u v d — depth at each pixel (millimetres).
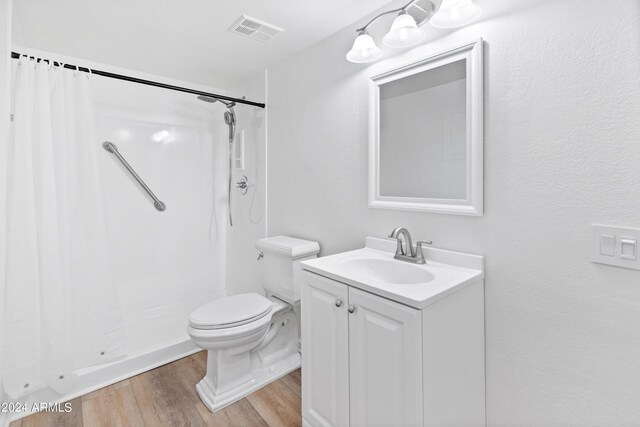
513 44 1188
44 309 1726
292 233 2324
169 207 2832
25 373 1640
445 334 1118
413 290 1100
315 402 1451
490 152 1268
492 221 1274
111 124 2516
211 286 3100
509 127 1210
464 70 1329
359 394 1228
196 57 2285
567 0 1062
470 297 1235
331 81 1953
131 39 2008
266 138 2537
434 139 1444
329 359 1363
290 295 1989
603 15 994
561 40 1077
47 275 1726
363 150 1778
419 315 1009
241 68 2494
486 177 1283
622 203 977
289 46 2100
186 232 2936
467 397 1243
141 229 2691
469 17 1233
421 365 1021
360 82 1777
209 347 1717
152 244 2752
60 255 1787
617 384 1007
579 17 1040
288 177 2336
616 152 982
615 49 975
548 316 1143
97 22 1805
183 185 2902
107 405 1772
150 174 2723
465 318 1214
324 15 1729
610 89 987
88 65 2369
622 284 986
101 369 1950
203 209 3031
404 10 1376
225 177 3135
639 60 935
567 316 1100
